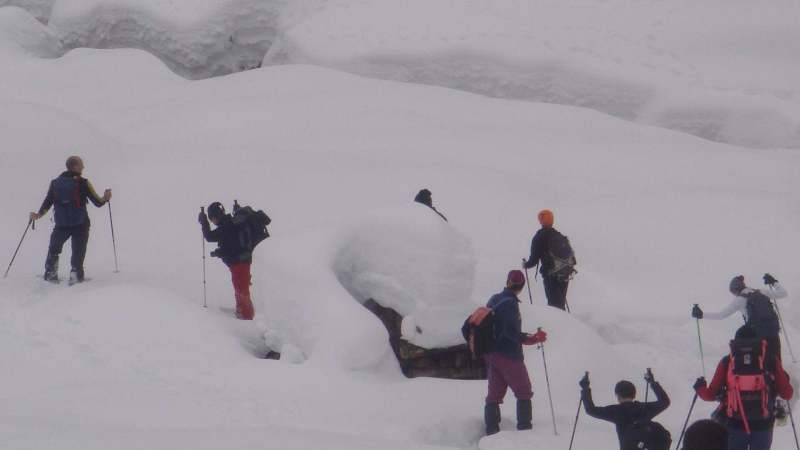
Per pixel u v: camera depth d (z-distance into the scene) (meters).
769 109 100.56
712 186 70.25
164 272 54.44
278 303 41.75
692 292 53.62
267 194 66.69
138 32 131.00
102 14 132.00
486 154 75.31
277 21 128.50
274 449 27.17
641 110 106.19
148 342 41.72
